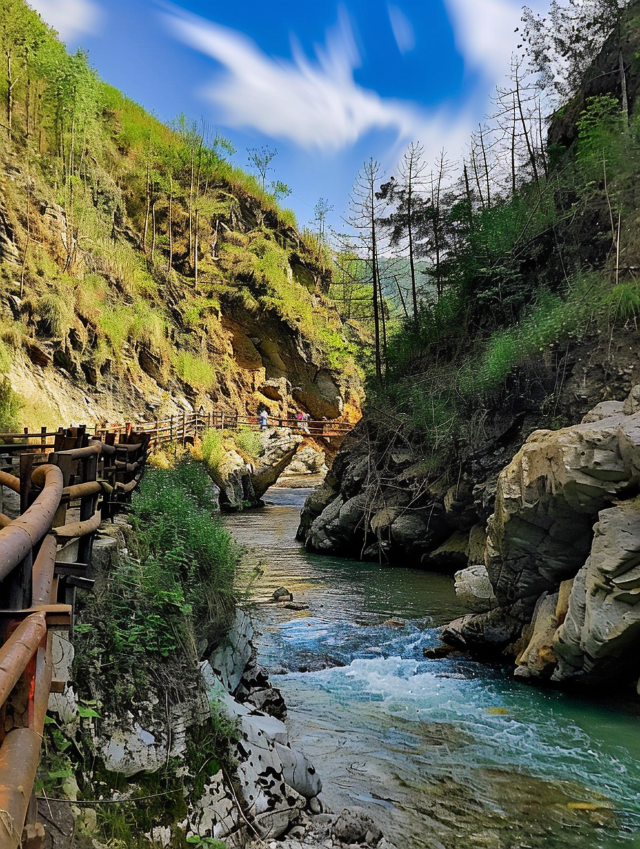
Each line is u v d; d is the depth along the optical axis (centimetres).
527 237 1505
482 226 1647
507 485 845
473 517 1438
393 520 1596
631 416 731
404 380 1802
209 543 611
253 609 823
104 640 404
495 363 1302
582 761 580
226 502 2795
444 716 684
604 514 705
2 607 178
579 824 476
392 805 500
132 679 397
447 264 1934
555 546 828
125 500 642
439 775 552
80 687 371
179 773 383
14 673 129
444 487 1502
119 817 333
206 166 4044
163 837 348
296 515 2662
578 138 1480
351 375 4056
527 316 1369
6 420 1588
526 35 1712
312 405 3978
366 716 680
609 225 1284
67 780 317
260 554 1736
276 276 3872
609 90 1538
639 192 1220
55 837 289
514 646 874
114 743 364
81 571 349
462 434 1409
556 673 762
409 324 2120
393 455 1702
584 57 1673
